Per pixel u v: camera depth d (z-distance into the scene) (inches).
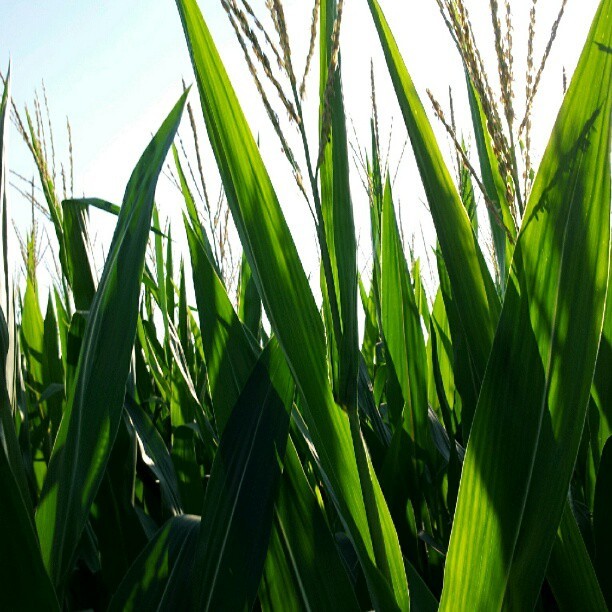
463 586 29.3
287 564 35.6
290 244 32.4
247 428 36.6
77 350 49.8
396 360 54.8
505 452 28.9
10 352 33.4
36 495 58.2
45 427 63.4
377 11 35.4
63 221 51.9
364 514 32.2
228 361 41.4
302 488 36.6
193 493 51.9
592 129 28.5
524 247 29.7
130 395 53.6
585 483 49.9
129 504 49.7
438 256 54.4
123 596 35.9
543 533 29.0
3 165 33.9
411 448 53.7
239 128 32.9
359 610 34.1
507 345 29.3
